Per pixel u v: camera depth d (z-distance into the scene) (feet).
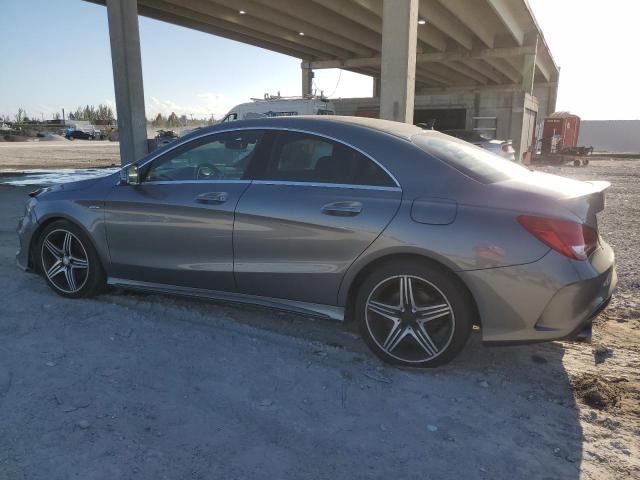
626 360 11.84
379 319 11.11
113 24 47.67
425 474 7.79
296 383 10.32
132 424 8.75
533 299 9.66
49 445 8.11
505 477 7.77
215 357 11.30
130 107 48.49
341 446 8.40
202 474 7.62
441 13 76.07
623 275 18.30
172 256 12.90
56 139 188.24
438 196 10.36
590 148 89.25
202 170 12.93
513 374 10.96
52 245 14.56
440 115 87.04
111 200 13.55
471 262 9.84
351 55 104.32
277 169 12.00
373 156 11.14
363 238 10.65
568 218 9.69
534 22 90.43
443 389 10.24
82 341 11.85
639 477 7.85
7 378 10.10
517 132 82.43
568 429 9.05
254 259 11.89
